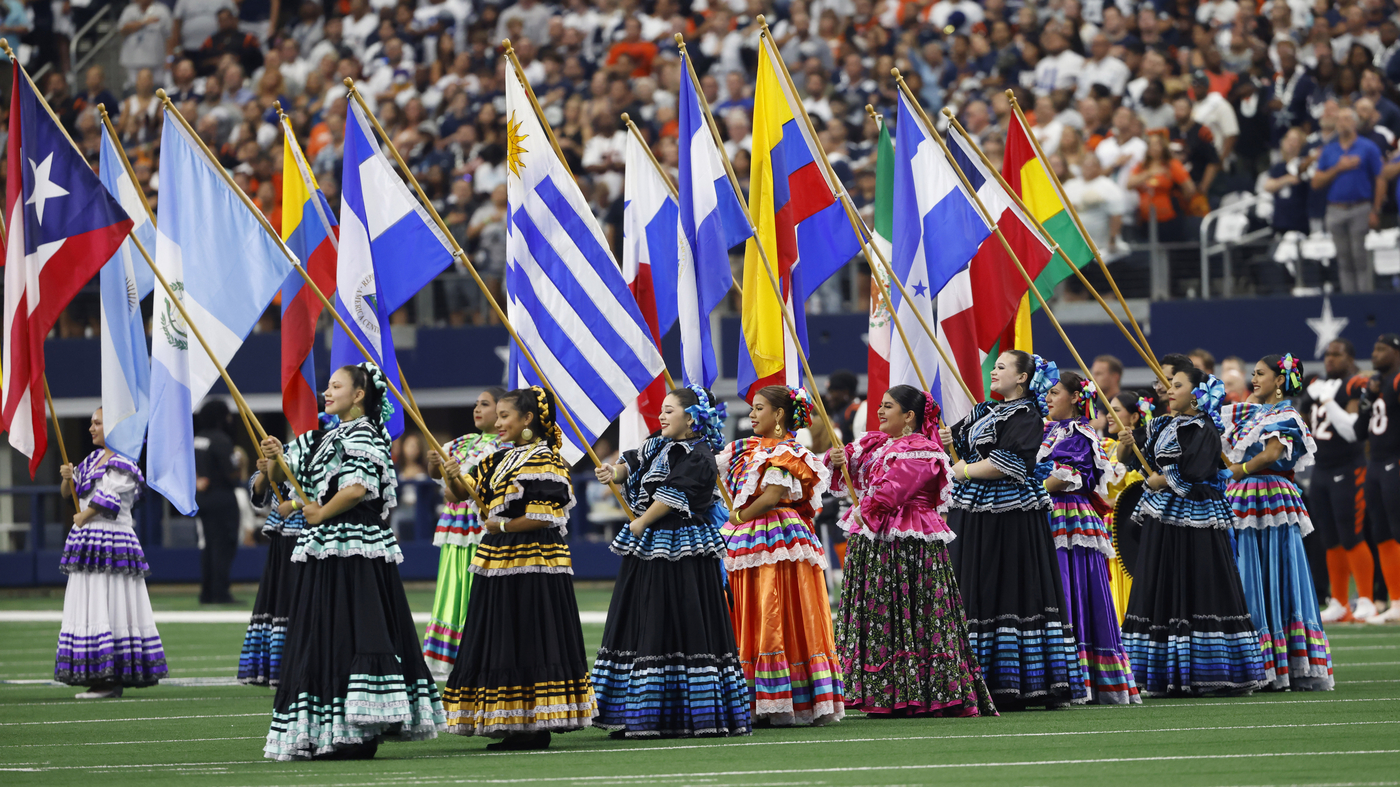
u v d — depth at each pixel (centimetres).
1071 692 3450
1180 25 8006
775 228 3731
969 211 3747
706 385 3688
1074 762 2595
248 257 3209
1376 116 7125
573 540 7900
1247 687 3672
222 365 2988
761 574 3256
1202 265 7075
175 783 2516
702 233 3691
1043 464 3606
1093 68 7825
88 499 3966
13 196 3244
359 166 3416
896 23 8481
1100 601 3581
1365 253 6925
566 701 2927
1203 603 3688
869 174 7488
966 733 3019
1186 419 3678
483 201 8100
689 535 3108
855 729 3131
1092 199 7106
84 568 3906
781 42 8425
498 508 2930
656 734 3066
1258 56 7669
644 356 3584
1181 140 7325
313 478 2850
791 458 3256
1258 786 2314
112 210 3203
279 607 4006
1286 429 3831
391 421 3406
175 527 8250
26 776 2638
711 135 3709
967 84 8038
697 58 8581
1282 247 7031
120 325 3353
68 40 9612
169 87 9388
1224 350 6994
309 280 3142
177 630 5962
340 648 2788
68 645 3881
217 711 3669
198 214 3216
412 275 3384
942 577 3344
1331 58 7506
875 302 3872
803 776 2489
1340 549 5438
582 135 8106
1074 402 3706
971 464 3500
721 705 3080
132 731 3294
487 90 8675
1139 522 3825
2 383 3366
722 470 3428
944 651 3312
